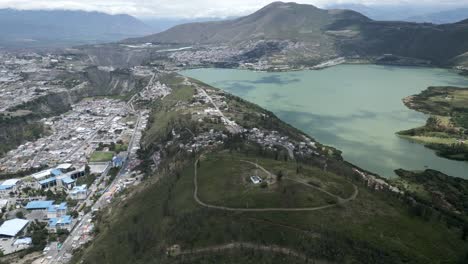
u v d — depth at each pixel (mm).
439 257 154250
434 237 169000
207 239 163250
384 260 146000
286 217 170000
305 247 149625
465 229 177625
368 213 179375
